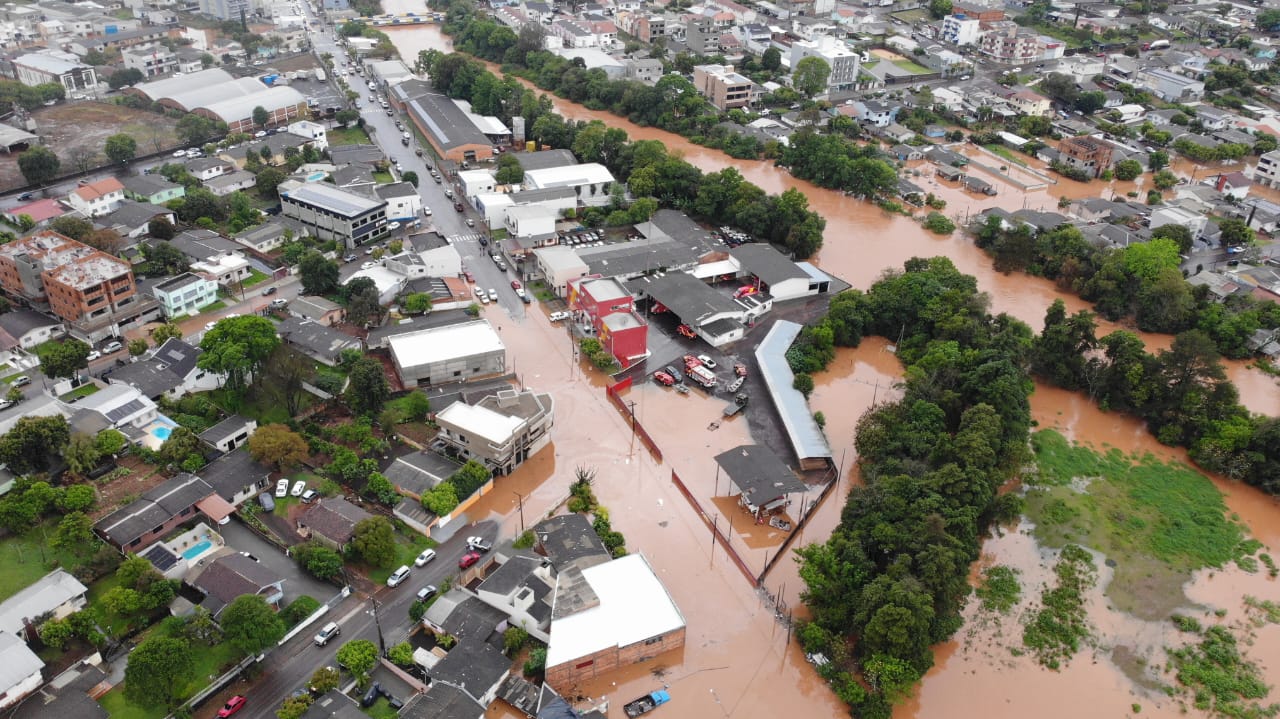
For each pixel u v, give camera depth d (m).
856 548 101.69
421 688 90.69
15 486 110.81
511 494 120.88
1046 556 114.69
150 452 121.06
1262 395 151.25
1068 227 190.88
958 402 130.62
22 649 88.25
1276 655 101.44
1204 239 196.62
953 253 199.12
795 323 163.62
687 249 182.00
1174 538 118.81
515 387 143.88
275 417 131.75
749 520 118.88
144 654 83.50
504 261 183.38
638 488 123.75
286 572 104.75
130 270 150.25
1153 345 165.12
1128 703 95.06
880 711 89.75
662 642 97.00
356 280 157.50
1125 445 137.75
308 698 86.81
